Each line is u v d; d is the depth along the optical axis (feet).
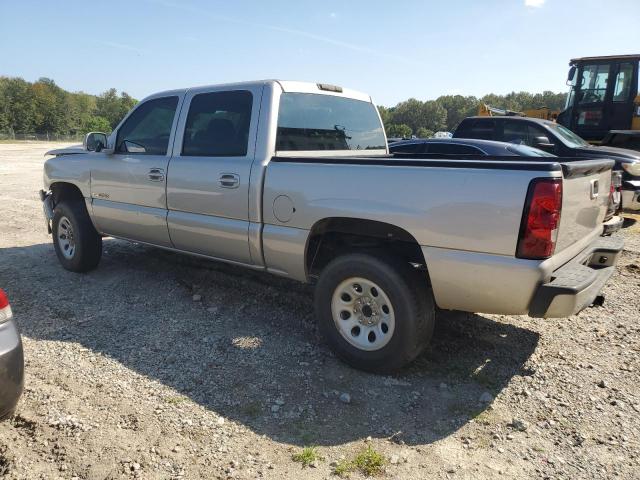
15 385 8.72
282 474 8.36
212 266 19.30
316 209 11.87
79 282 17.88
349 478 8.30
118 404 10.26
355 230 11.82
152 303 15.90
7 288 17.17
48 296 16.46
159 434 9.32
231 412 10.09
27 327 13.99
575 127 41.29
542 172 9.29
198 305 15.75
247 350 12.79
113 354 12.46
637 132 36.86
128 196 16.58
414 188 10.51
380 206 10.93
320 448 9.05
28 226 27.71
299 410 10.21
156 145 15.96
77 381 11.13
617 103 38.86
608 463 8.70
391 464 8.66
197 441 9.15
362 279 11.43
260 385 11.13
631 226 28.55
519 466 8.64
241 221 13.53
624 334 13.74
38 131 324.60
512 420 9.93
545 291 9.48
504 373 11.73
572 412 10.18
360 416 10.05
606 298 16.47
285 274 13.23
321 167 11.85
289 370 11.81
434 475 8.40
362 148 17.11
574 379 11.43
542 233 9.34
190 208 14.74
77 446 8.95
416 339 11.01
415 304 10.87
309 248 12.66
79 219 18.22
